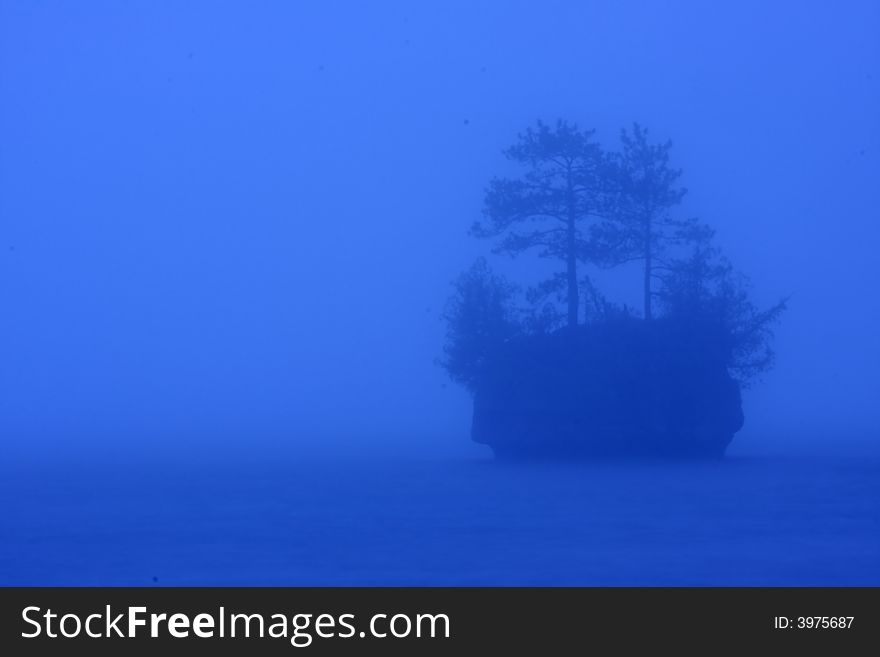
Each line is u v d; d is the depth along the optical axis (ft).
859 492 198.49
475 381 310.86
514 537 146.61
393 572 120.57
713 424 297.74
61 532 155.02
